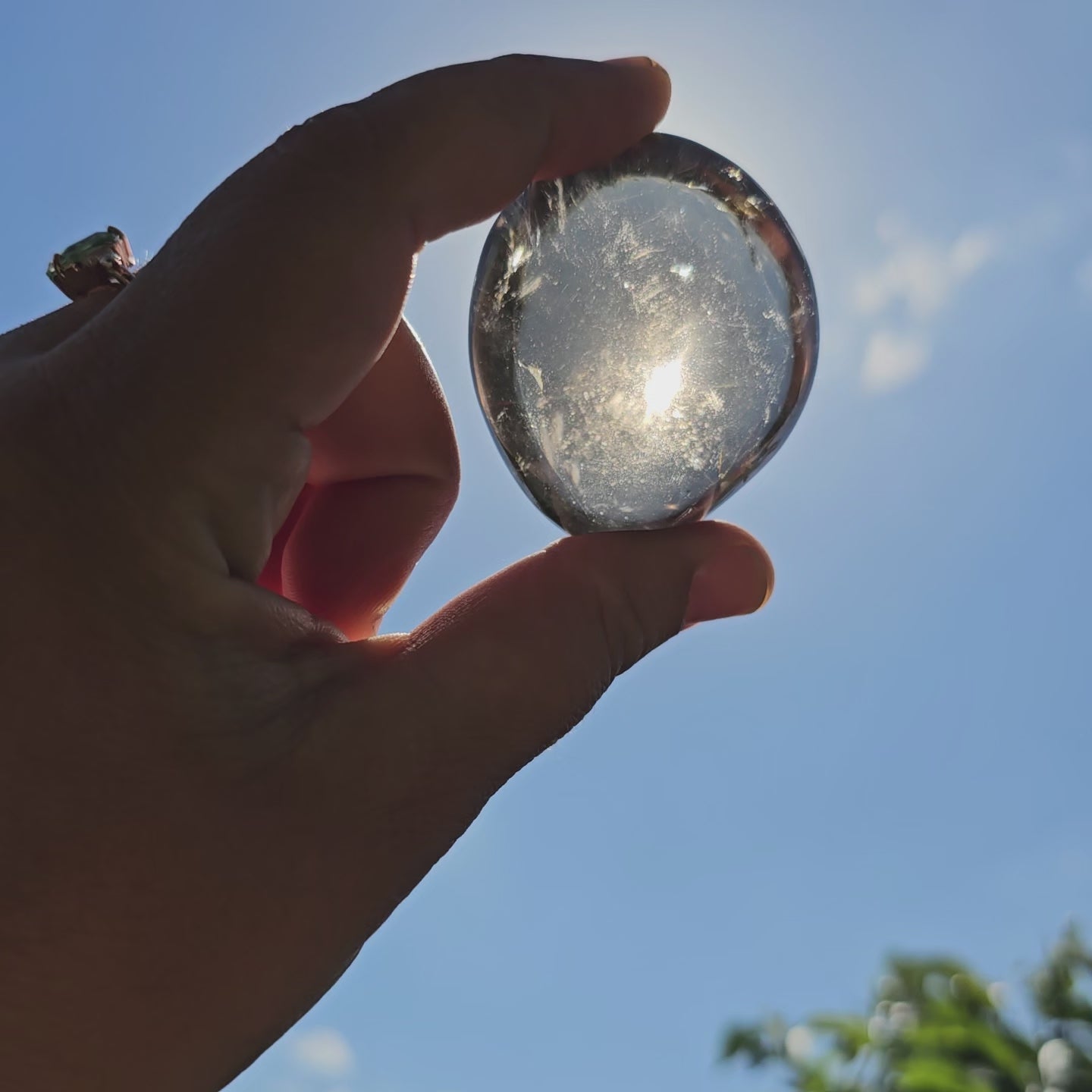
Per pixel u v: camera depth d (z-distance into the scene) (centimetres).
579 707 18
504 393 19
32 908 15
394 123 17
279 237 16
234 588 16
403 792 16
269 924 16
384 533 23
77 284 20
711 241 18
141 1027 16
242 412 16
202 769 16
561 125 18
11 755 15
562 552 18
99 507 15
